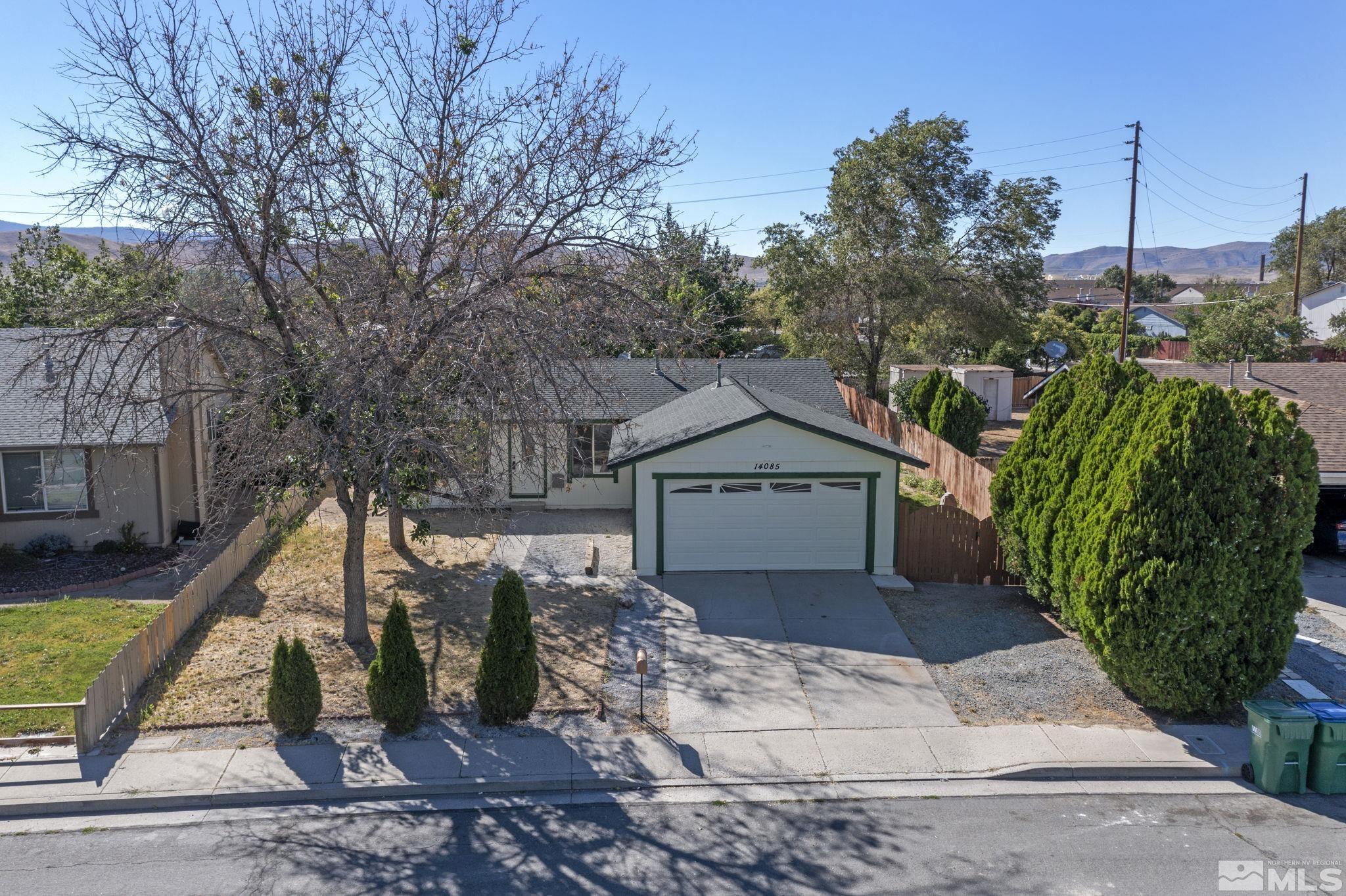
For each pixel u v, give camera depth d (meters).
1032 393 39.19
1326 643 14.85
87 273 27.11
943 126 40.84
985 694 12.76
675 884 8.66
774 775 10.66
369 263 13.39
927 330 47.53
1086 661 13.85
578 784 10.48
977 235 42.22
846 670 13.55
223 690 12.81
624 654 14.14
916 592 17.25
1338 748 10.25
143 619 15.73
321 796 10.30
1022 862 8.97
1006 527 16.47
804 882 8.66
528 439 12.65
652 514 17.97
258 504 13.12
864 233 41.00
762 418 17.39
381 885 8.66
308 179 12.89
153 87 12.41
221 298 13.41
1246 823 9.74
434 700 12.64
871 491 17.80
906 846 9.27
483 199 13.76
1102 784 10.59
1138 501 11.73
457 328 12.38
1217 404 11.44
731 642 14.63
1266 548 11.51
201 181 12.14
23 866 8.98
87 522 19.62
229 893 8.53
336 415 12.40
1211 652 11.53
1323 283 82.38
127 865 8.99
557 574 18.19
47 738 11.34
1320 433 20.22
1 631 15.09
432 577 18.06
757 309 46.34
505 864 9.02
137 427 17.30
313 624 15.41
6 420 19.00
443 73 13.77
